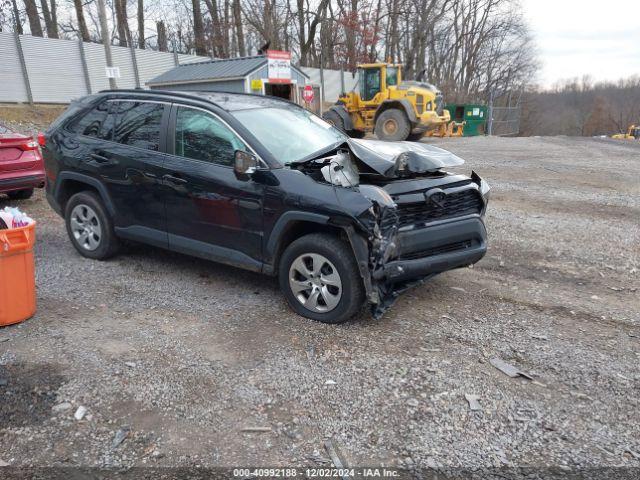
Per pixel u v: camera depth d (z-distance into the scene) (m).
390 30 39.12
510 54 54.94
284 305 4.50
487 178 11.34
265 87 20.47
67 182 5.69
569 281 5.22
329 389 3.24
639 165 13.16
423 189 4.20
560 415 3.02
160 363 3.53
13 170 7.67
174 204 4.79
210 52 34.84
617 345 3.86
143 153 4.98
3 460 2.63
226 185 4.40
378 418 2.97
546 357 3.67
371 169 4.28
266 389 3.24
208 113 4.67
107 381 3.30
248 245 4.42
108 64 15.22
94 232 5.56
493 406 3.09
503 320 4.27
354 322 4.17
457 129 26.69
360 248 3.77
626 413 3.05
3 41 18.50
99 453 2.69
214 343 3.82
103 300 4.59
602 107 75.38
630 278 5.32
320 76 31.12
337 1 35.66
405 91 18.70
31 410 3.01
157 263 5.58
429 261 4.15
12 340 3.81
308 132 5.05
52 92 20.19
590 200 9.05
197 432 2.86
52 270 5.31
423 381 3.33
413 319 4.25
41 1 31.88
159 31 35.88
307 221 4.05
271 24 32.62
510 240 6.64
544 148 17.31
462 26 49.88
